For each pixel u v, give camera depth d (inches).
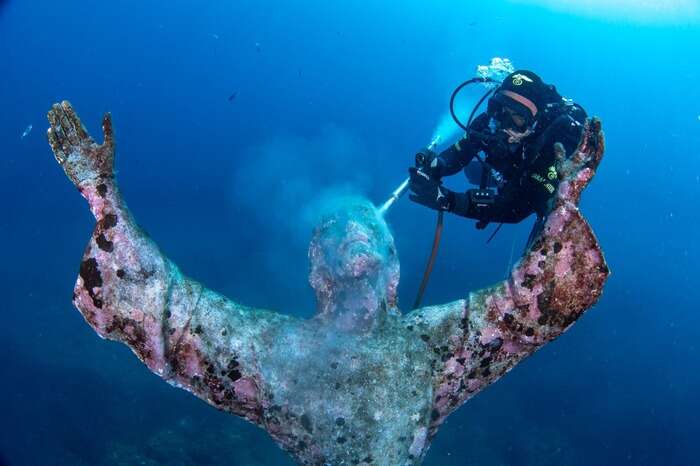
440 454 368.8
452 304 88.2
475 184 190.1
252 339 80.5
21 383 382.0
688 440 445.4
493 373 85.6
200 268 693.9
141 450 337.1
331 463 79.7
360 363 80.8
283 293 611.8
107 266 72.0
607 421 459.2
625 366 568.1
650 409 484.7
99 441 339.9
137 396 386.3
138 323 73.2
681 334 705.0
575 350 586.2
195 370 78.0
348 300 83.7
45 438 334.3
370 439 79.2
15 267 673.6
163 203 1312.7
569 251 75.2
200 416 374.9
